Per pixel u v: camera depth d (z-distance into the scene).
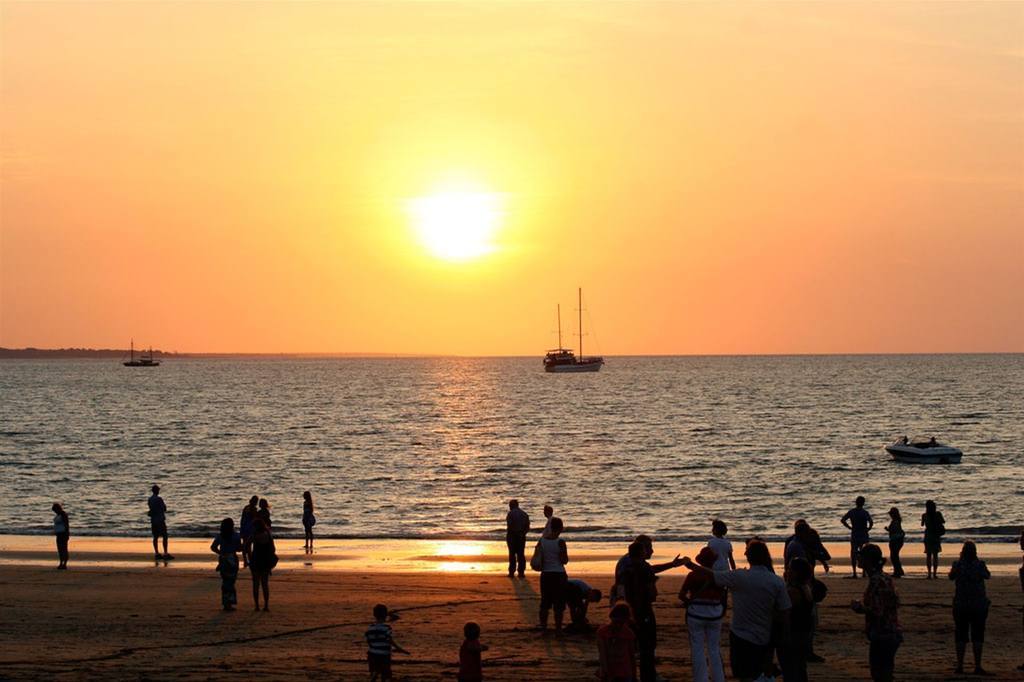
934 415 146.50
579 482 75.31
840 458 91.69
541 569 24.25
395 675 20.69
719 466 85.38
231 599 27.84
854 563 33.16
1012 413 149.75
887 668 16.84
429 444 107.81
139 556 39.34
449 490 71.44
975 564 20.34
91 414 158.75
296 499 67.25
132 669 21.16
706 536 47.06
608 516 58.38
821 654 22.44
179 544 43.38
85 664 21.59
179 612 27.53
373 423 138.38
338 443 109.56
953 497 66.50
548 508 30.00
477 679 17.98
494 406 174.62
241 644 23.69
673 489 71.12
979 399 184.62
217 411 165.12
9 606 28.41
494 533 48.88
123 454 99.00
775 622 16.00
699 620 16.88
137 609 27.95
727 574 15.89
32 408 174.00
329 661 21.91
